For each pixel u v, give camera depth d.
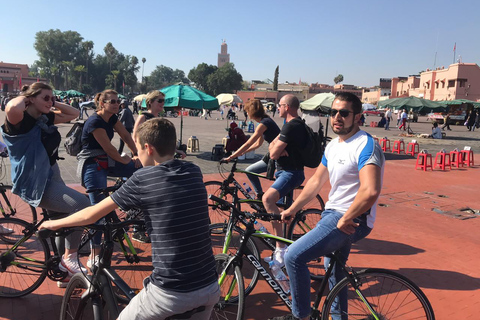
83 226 2.41
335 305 2.86
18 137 3.24
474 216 6.81
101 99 4.05
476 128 32.09
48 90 3.25
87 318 2.44
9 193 6.15
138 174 2.05
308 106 11.82
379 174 2.50
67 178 8.49
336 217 2.70
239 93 104.50
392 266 4.59
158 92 5.24
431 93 60.69
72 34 121.00
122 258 4.11
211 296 2.07
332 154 2.84
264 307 3.55
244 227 3.33
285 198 4.49
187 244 2.00
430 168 12.05
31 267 3.48
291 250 2.75
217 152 12.21
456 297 3.86
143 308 2.07
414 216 6.73
